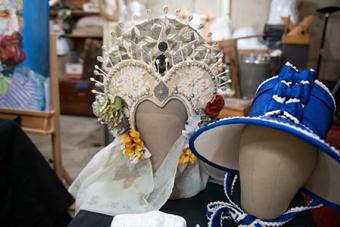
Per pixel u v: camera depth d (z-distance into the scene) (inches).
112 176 34.6
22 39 56.0
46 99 59.1
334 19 85.6
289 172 23.5
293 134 21.6
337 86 65.9
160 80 32.0
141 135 33.8
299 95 24.2
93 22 127.1
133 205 31.0
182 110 33.1
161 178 33.3
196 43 32.3
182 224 25.4
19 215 49.8
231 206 29.5
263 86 29.0
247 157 24.9
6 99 60.2
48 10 54.6
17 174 48.3
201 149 29.2
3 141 46.7
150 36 31.8
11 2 54.4
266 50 71.3
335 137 45.5
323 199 27.2
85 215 30.2
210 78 33.1
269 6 85.9
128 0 90.3
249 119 21.9
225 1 87.8
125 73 32.5
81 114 131.6
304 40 70.0
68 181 66.7
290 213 26.9
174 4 90.4
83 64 129.7
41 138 103.7
